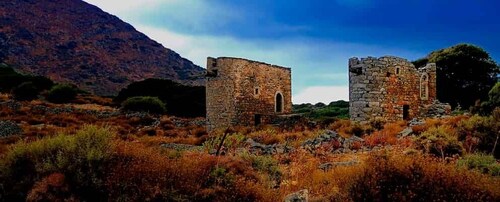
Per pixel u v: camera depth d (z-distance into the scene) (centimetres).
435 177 803
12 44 14862
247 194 860
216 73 3444
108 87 14512
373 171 843
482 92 4359
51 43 16138
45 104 4884
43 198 781
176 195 816
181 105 5712
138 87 6562
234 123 3247
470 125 1658
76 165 851
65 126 3372
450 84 4375
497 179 889
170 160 977
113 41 18312
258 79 3531
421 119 2402
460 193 771
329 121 3055
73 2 19738
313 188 964
